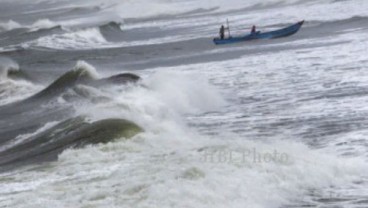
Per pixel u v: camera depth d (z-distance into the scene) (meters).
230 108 71.00
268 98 74.12
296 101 70.19
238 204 33.19
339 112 61.94
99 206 33.78
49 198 36.69
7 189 40.44
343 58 96.88
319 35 140.88
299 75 86.94
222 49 140.00
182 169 38.47
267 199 34.66
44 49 185.38
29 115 76.31
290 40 139.00
